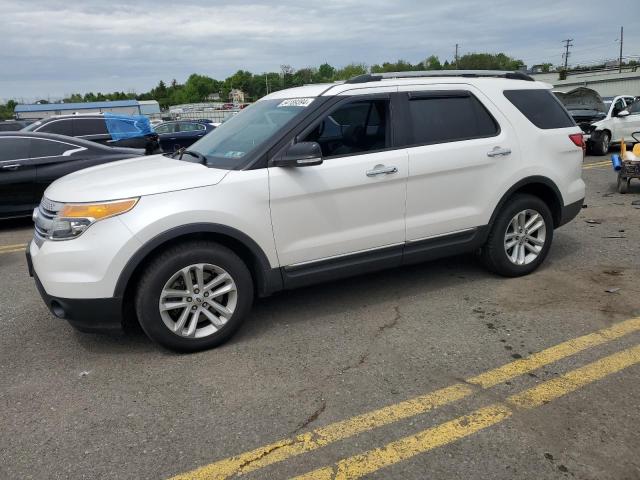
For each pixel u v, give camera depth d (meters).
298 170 3.90
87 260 3.43
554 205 5.17
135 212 3.48
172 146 19.22
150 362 3.70
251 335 4.06
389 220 4.29
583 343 3.73
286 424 2.95
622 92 46.12
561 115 5.22
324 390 3.28
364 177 4.10
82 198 3.51
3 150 8.09
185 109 58.91
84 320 3.54
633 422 2.85
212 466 2.65
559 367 3.43
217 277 3.77
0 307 4.85
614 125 14.59
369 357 3.67
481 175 4.62
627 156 8.91
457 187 4.53
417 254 4.49
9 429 3.01
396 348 3.78
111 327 3.59
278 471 2.60
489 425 2.88
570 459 2.60
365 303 4.61
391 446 2.74
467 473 2.54
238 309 3.85
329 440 2.81
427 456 2.66
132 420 3.04
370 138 4.23
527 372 3.39
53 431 2.97
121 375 3.54
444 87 4.57
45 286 3.56
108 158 8.72
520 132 4.84
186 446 2.80
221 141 4.36
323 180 3.96
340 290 4.91
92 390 3.38
